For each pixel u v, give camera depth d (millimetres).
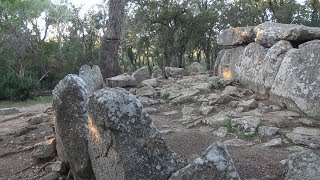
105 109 4027
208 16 29219
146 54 36406
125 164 3887
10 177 5785
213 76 10898
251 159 5203
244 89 9039
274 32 9039
